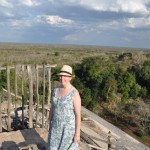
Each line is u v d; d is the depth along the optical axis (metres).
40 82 24.98
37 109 11.76
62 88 5.99
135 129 25.88
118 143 18.88
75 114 5.95
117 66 38.56
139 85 35.19
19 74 21.09
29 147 8.59
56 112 6.00
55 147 6.13
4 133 9.88
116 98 32.22
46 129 10.46
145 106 29.09
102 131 20.70
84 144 9.96
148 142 23.16
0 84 20.77
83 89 32.22
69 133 6.00
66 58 68.38
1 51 100.12
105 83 32.59
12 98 15.80
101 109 30.83
